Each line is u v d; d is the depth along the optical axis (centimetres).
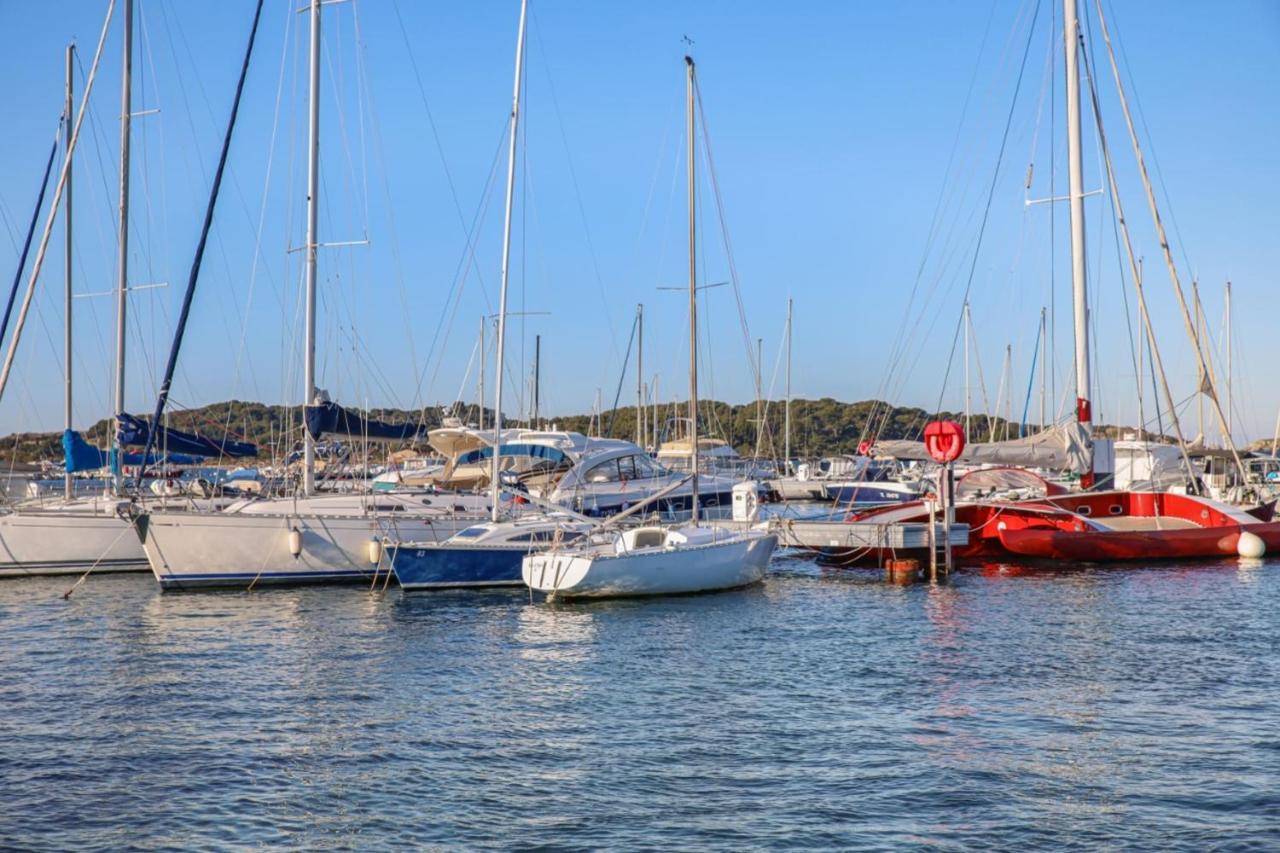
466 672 1759
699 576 2558
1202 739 1380
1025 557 3186
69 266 3212
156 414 2697
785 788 1215
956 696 1600
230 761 1310
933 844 1065
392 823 1123
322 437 2886
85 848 1066
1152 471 3794
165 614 2269
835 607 2391
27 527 2772
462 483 3478
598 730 1434
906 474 6688
